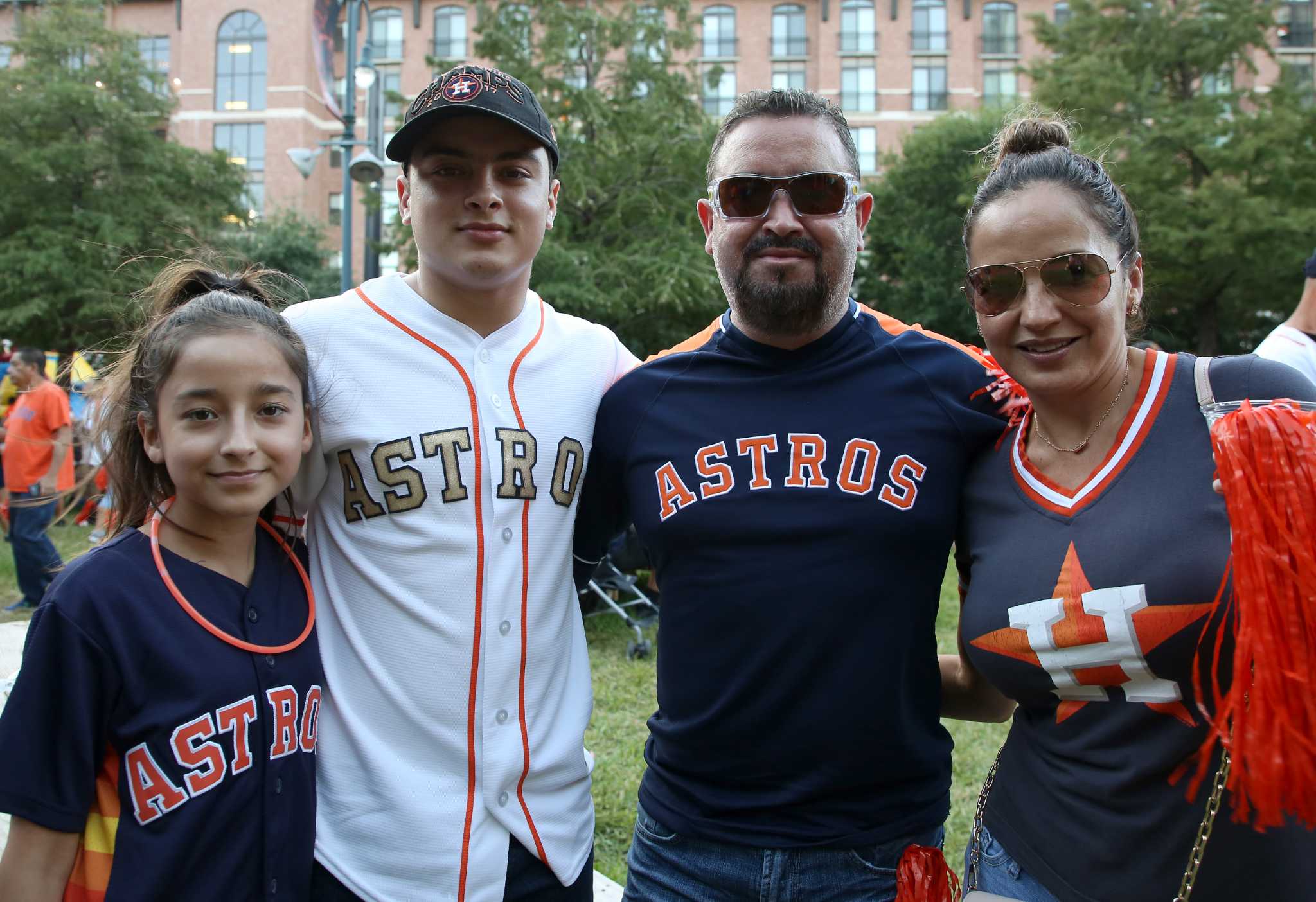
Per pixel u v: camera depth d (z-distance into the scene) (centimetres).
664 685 197
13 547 652
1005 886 167
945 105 3266
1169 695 146
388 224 1641
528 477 191
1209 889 143
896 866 182
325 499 189
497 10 1539
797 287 188
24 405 647
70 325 1927
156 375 165
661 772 196
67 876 154
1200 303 2042
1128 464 157
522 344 200
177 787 155
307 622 180
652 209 1531
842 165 193
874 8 3291
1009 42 3284
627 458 204
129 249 1831
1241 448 135
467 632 180
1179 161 1928
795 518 182
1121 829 149
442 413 187
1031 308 160
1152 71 1958
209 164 2125
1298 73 2369
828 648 178
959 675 210
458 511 183
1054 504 163
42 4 2322
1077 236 158
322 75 1161
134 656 155
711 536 187
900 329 209
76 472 657
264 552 181
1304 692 125
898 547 181
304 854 170
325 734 179
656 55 2047
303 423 175
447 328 193
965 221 178
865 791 181
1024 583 159
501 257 186
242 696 163
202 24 3266
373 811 174
